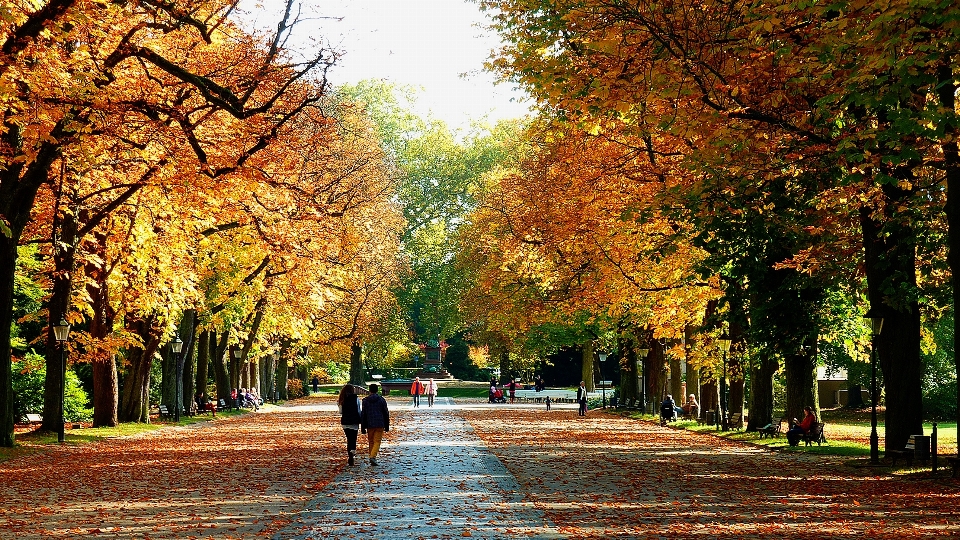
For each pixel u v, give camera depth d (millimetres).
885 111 18016
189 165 23703
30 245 40469
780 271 27641
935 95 17156
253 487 19625
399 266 74125
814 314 28438
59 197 29016
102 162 25750
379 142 70438
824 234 22875
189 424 45594
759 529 14008
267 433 38938
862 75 14359
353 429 24547
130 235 32875
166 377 50312
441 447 30594
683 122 18188
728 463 25469
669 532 13680
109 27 22547
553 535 13312
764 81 18047
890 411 23984
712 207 19938
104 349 34438
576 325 54219
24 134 20219
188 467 24203
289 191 31359
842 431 42125
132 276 35500
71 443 31797
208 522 14844
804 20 16609
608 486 19766
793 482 20609
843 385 67250
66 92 20938
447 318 86688
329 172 45906
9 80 20000
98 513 15977
